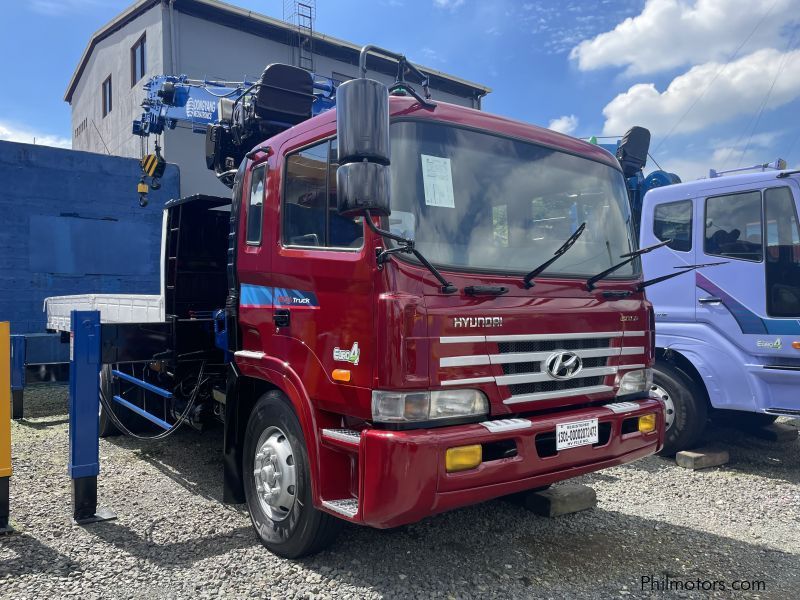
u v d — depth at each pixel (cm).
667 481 540
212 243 549
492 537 405
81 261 1277
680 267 603
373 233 312
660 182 745
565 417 339
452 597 327
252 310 403
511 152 376
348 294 322
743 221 566
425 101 348
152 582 339
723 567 371
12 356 754
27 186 1220
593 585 344
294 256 362
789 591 343
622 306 393
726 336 568
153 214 1359
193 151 1662
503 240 354
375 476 290
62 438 663
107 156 1305
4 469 403
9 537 397
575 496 450
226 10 1719
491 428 310
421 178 332
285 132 403
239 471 420
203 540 395
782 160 646
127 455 592
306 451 349
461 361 311
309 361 346
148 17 1752
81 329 426
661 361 614
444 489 294
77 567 355
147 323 477
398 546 387
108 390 635
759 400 548
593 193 414
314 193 360
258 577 345
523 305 338
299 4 1861
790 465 596
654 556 384
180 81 1005
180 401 532
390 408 297
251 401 419
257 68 1816
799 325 522
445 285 311
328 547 374
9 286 1204
